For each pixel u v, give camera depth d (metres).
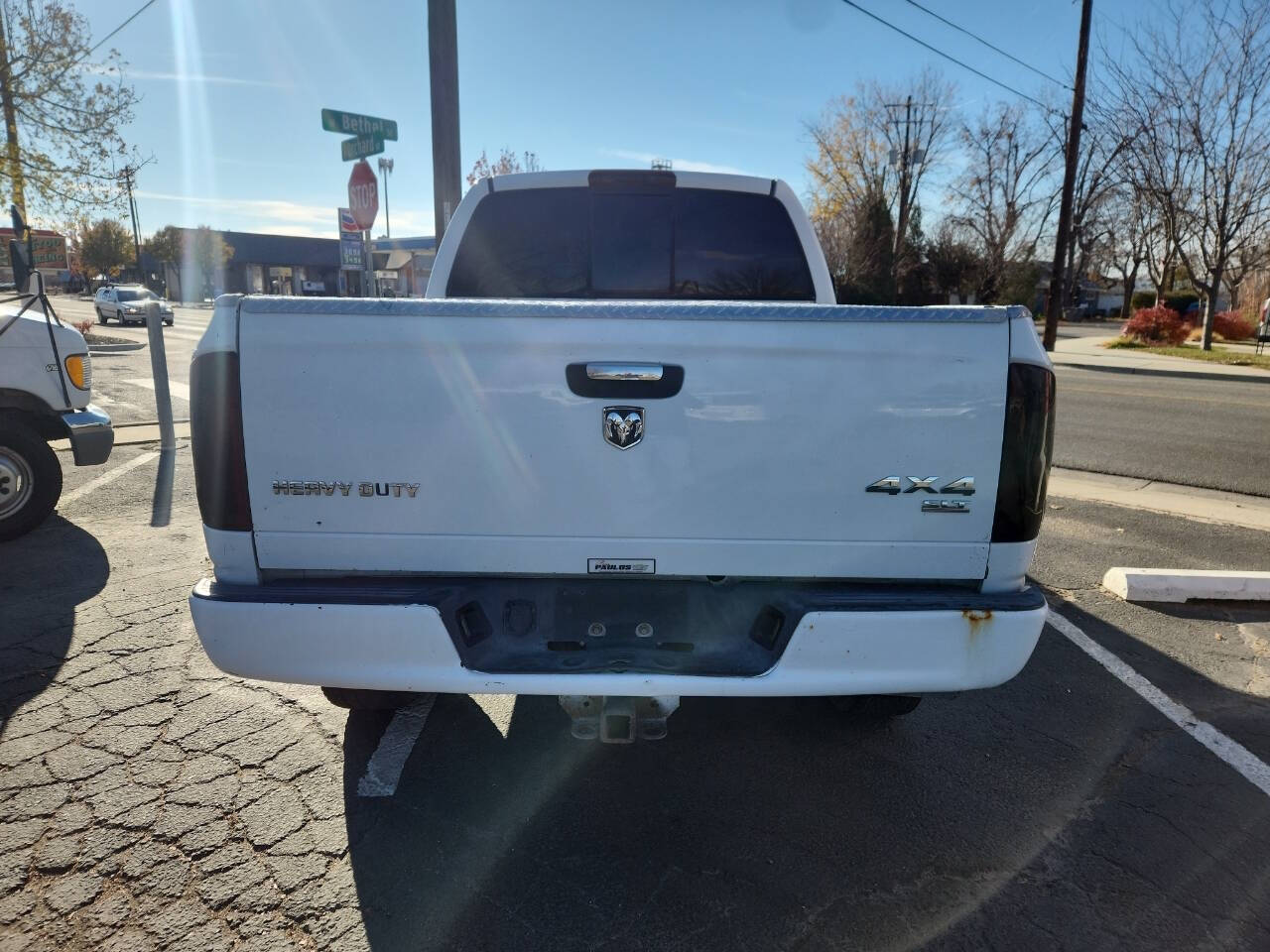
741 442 2.47
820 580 2.63
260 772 3.14
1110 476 8.40
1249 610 4.94
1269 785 3.18
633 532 2.52
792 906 2.51
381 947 2.33
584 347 2.42
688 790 3.09
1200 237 24.53
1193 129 21.81
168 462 8.09
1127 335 30.50
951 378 2.45
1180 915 2.50
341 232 11.18
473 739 3.42
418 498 2.50
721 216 4.19
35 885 2.54
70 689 3.72
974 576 2.57
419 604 2.46
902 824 2.91
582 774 3.18
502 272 4.22
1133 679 4.04
